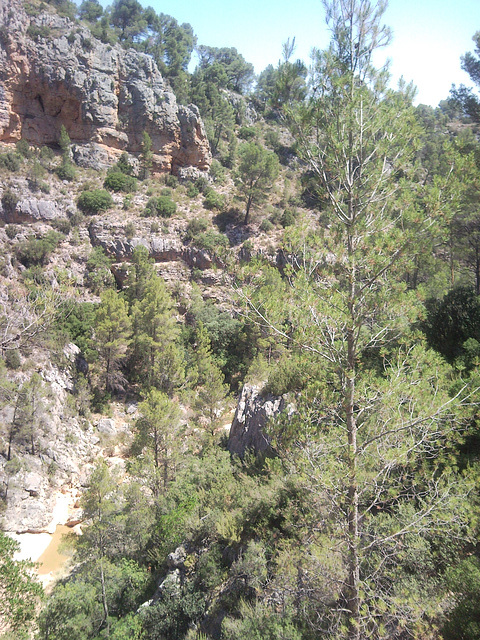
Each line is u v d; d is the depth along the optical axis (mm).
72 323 36375
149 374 34906
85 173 53688
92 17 78125
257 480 14445
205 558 12898
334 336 7539
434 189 6336
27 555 21672
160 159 59562
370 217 7328
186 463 22797
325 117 7277
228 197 57812
